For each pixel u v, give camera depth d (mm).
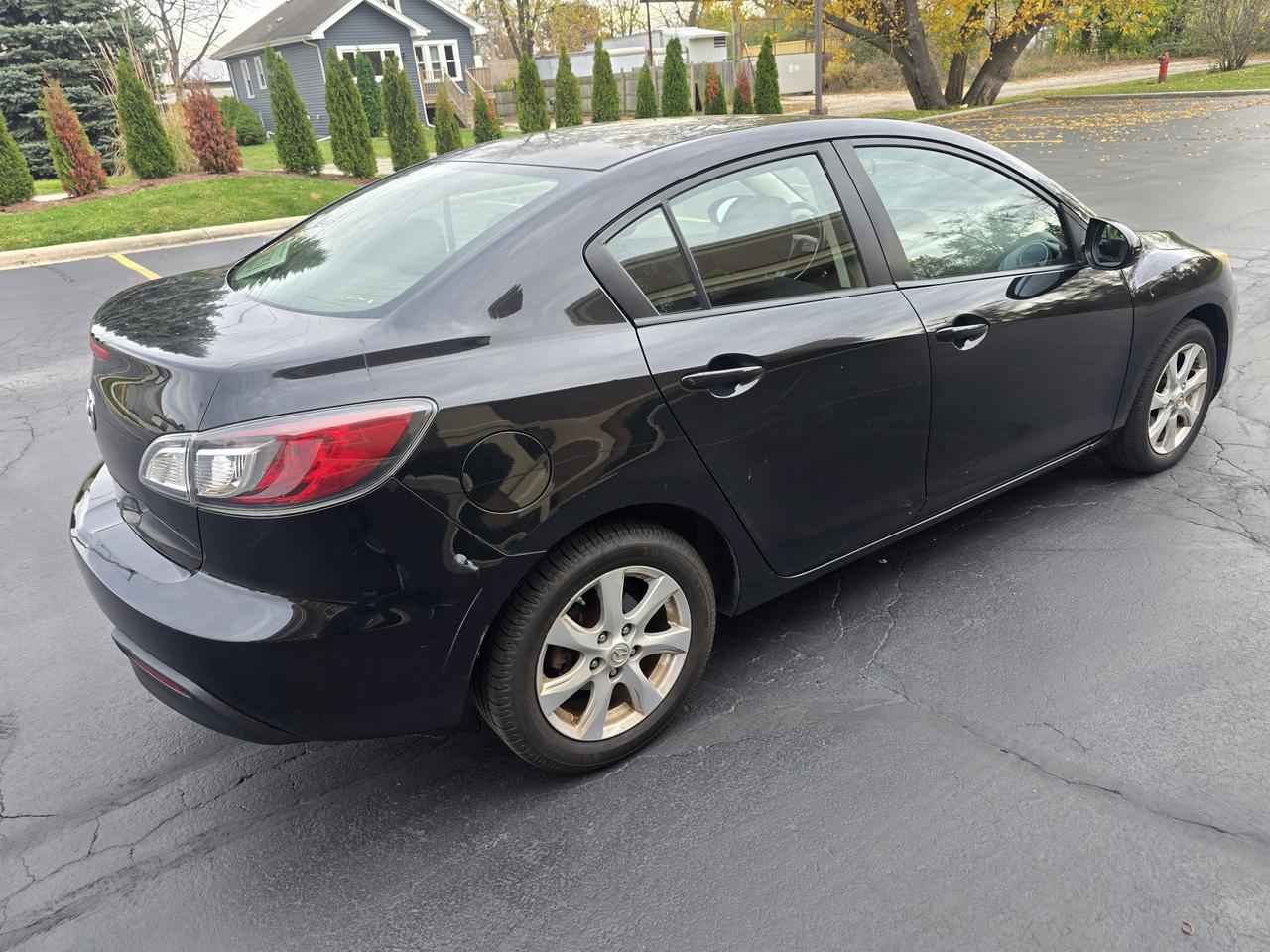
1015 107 24766
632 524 2426
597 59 22547
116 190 15789
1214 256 4008
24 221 13875
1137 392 3766
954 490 3207
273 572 2006
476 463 2084
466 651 2199
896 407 2859
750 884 2162
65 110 15234
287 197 15508
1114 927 1998
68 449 5230
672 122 3020
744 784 2477
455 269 2248
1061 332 3293
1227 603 3148
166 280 3090
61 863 2332
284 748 2740
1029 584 3328
